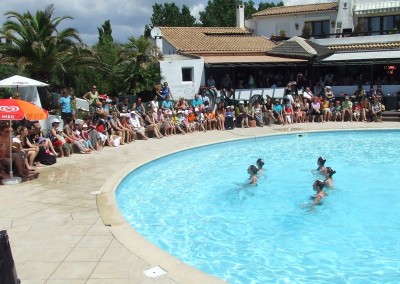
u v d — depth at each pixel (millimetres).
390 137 19750
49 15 21938
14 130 13695
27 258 6637
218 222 9602
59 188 10773
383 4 31297
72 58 22875
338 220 9648
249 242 8477
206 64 25531
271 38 33906
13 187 10922
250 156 16438
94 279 5902
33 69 21828
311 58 27484
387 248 8172
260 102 24312
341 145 18219
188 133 20266
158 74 25172
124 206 10672
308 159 15703
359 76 29438
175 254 7902
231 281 6883
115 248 6949
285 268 7340
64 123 16594
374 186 12227
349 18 32219
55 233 7668
